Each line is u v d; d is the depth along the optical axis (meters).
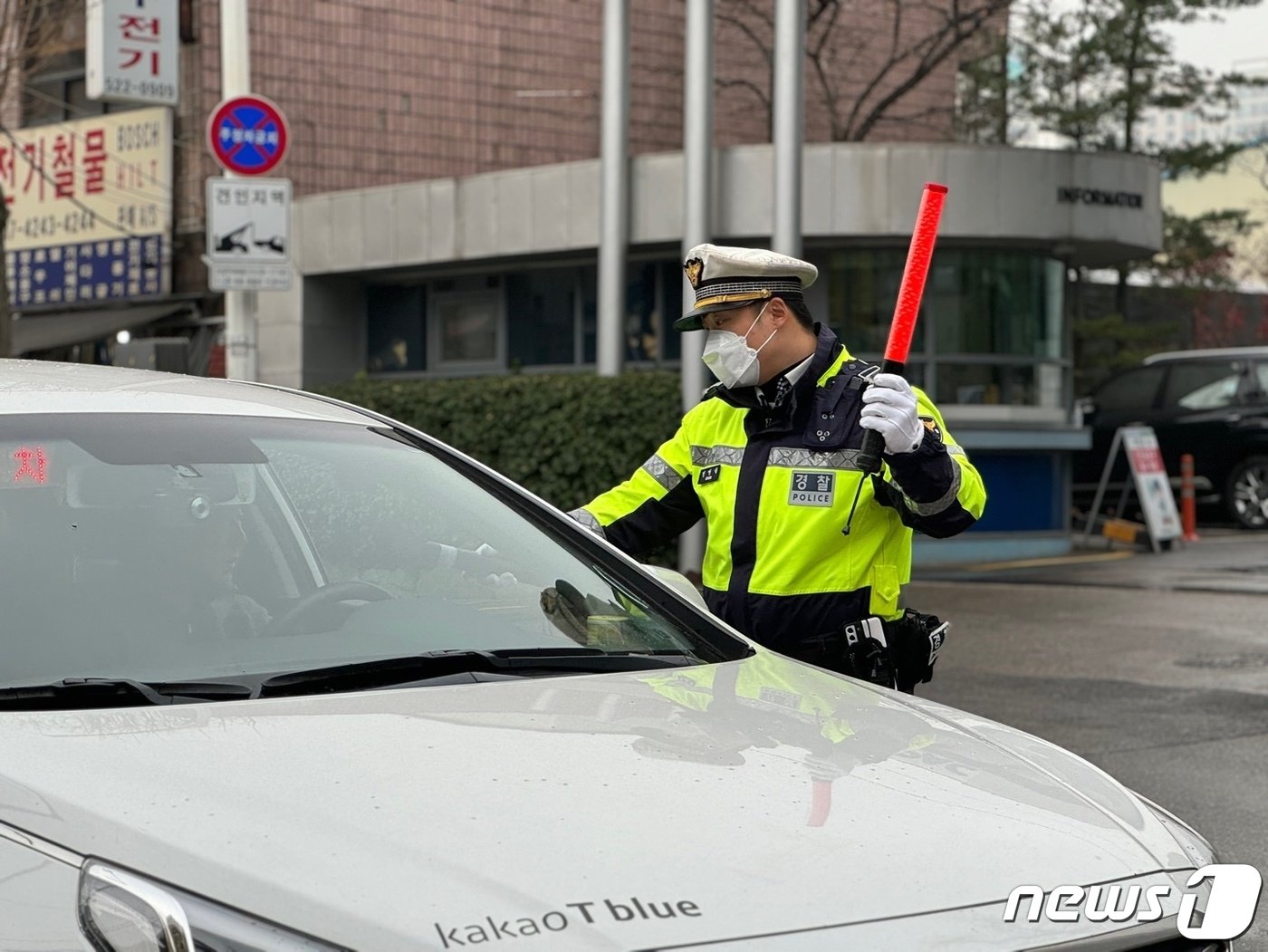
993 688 8.75
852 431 3.84
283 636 2.94
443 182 16.75
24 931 2.08
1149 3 27.95
